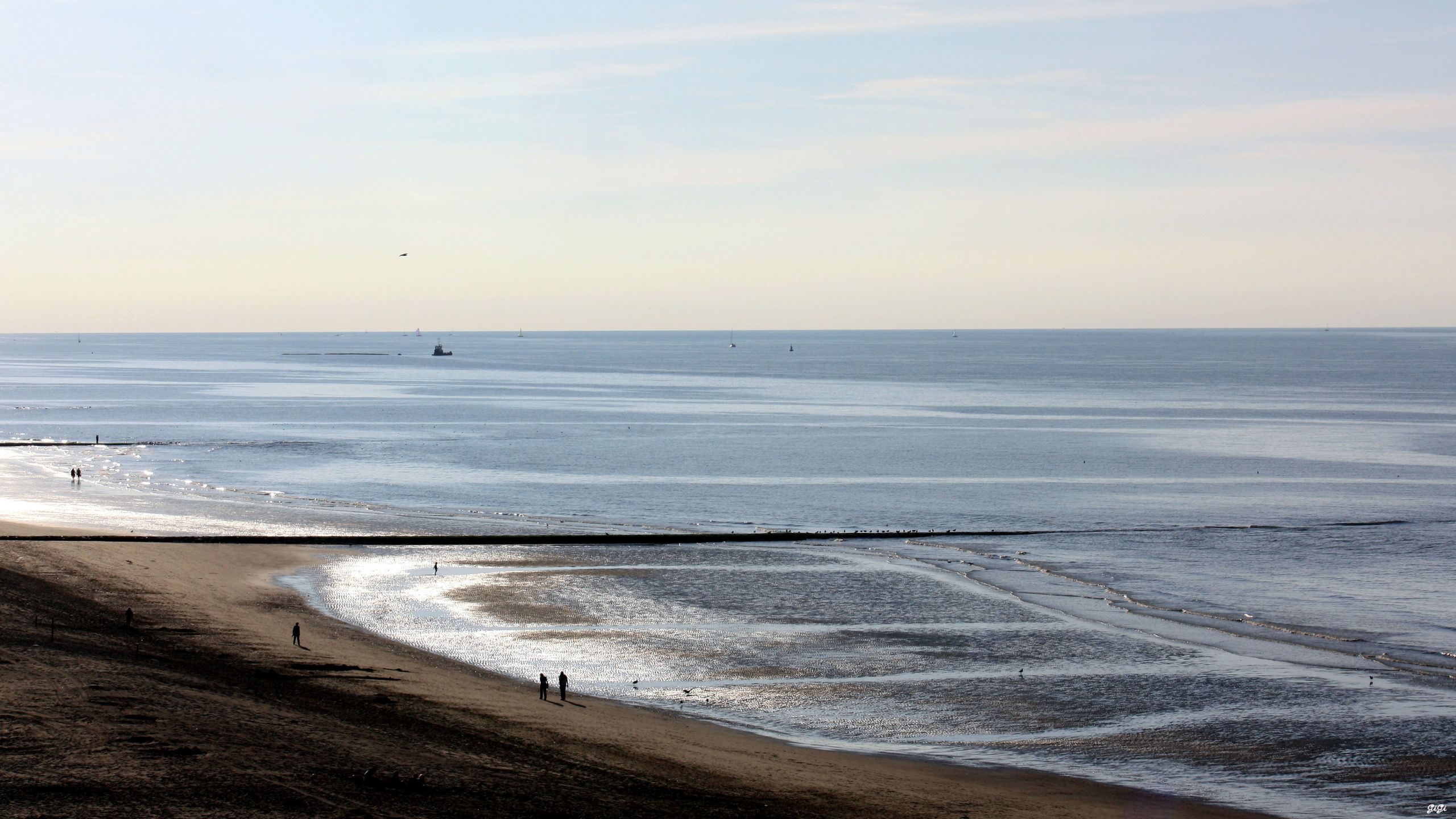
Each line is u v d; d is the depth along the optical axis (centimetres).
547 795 4347
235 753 4400
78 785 3888
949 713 6006
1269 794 4981
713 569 9706
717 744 5388
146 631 6762
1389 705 6156
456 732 5169
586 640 7362
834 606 8350
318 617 7769
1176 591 8981
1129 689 6412
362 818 3856
